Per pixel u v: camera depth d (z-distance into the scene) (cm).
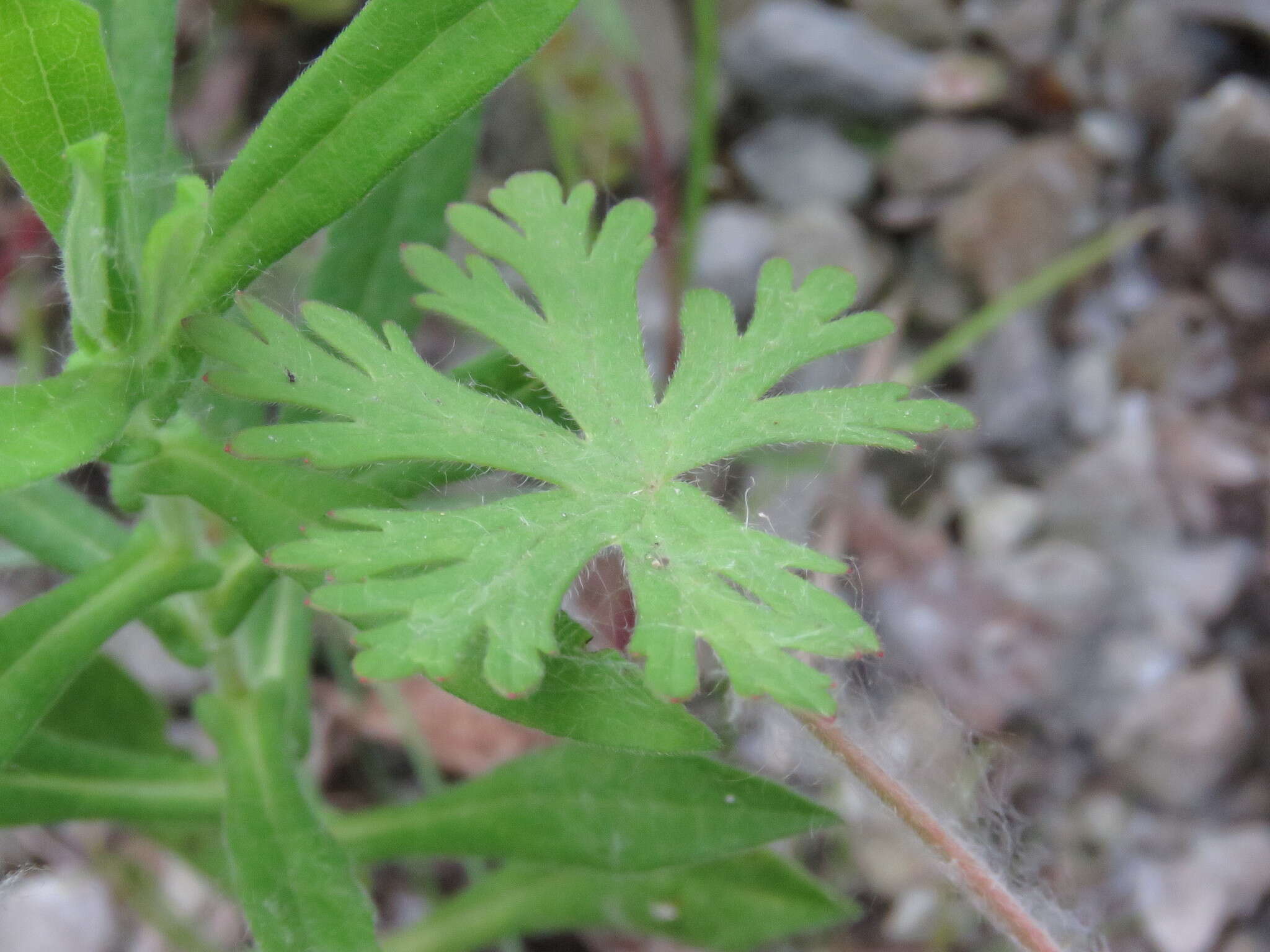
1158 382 27
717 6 31
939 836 12
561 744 16
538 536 12
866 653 11
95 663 16
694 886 17
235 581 14
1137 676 24
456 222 13
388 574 12
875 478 26
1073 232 29
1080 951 17
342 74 12
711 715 18
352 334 12
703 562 12
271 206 12
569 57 28
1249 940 22
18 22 11
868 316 13
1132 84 30
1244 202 29
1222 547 25
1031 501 26
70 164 12
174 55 14
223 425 15
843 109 31
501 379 14
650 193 28
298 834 14
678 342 24
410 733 21
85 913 20
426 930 18
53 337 24
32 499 15
